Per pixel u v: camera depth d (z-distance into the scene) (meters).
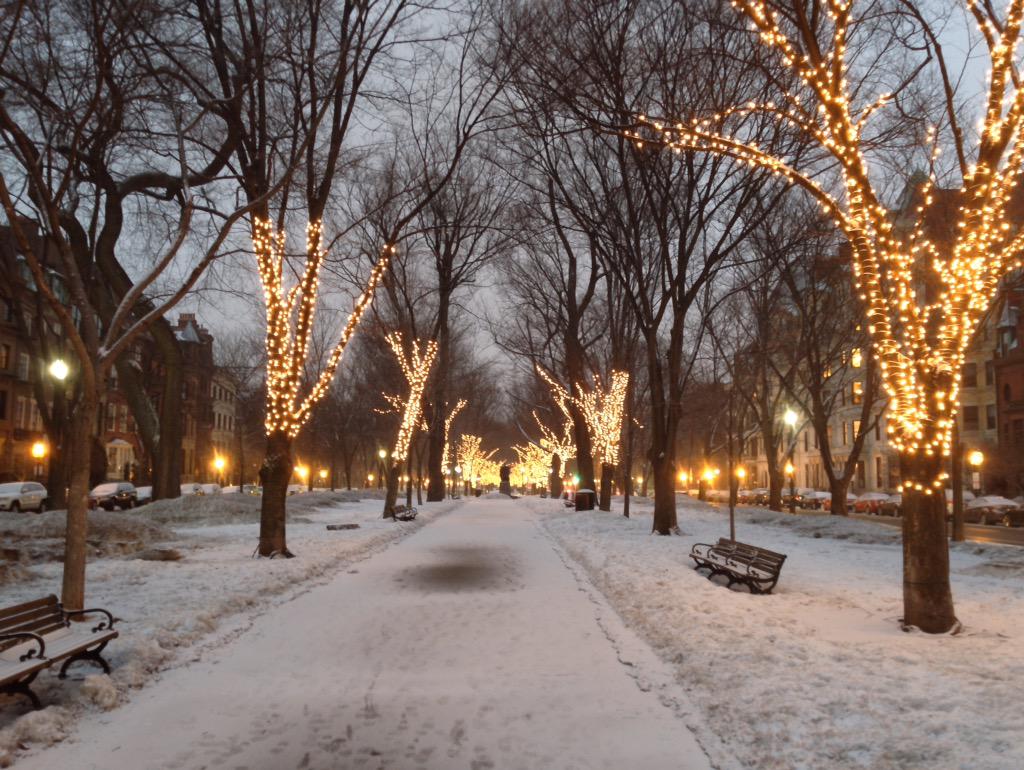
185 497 27.59
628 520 26.95
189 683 7.52
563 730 6.21
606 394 35.34
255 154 15.87
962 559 16.64
